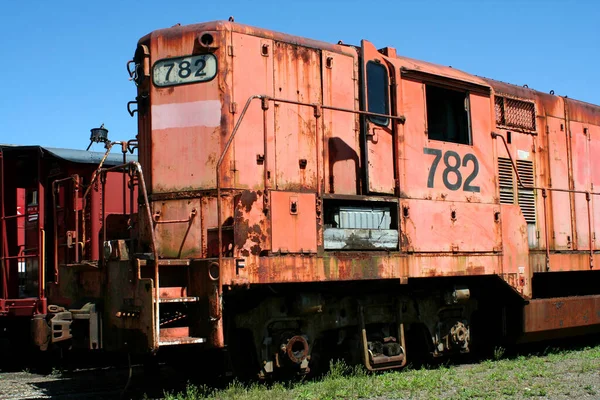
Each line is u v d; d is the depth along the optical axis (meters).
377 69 8.23
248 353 7.75
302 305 7.34
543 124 11.28
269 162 7.73
